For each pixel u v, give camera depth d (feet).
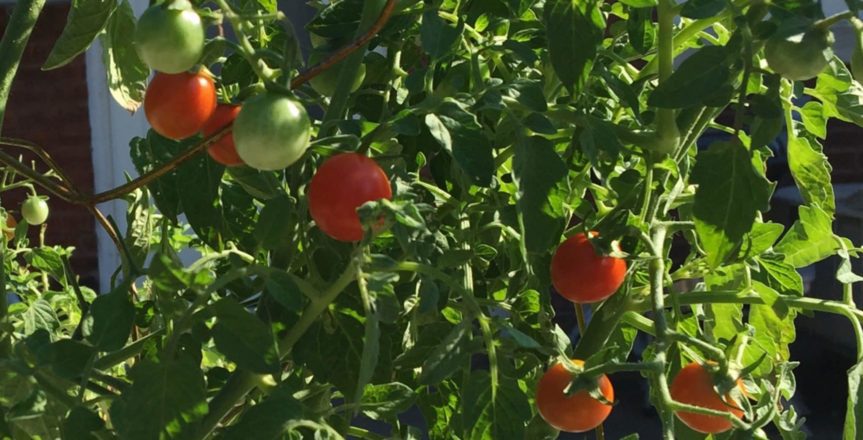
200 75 1.29
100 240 6.98
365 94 1.71
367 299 1.14
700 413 1.33
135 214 1.96
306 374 1.69
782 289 1.80
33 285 2.65
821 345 7.43
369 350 1.10
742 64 1.33
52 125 7.13
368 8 1.42
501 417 1.35
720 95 1.32
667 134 1.51
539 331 1.69
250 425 1.22
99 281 7.04
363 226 1.15
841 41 5.22
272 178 1.49
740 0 1.37
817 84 1.76
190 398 1.19
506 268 1.80
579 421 1.40
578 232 1.70
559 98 1.76
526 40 1.71
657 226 1.63
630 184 1.63
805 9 1.31
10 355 1.53
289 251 1.46
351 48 1.30
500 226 1.68
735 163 1.32
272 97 1.17
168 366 1.20
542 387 1.43
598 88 1.78
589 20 1.40
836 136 7.39
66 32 1.83
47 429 1.65
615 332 1.98
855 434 1.54
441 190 1.66
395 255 1.52
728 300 1.63
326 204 1.23
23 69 7.07
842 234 6.47
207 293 1.19
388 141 1.59
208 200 1.53
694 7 1.38
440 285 1.52
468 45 1.60
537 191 1.36
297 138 1.17
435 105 1.33
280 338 1.37
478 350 1.37
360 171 1.23
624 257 1.51
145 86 2.05
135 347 1.58
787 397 1.72
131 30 1.95
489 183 1.30
